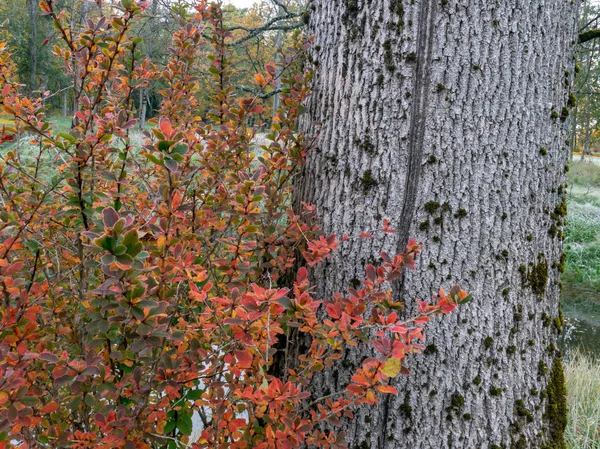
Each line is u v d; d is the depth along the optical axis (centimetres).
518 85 176
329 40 192
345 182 186
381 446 179
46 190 171
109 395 140
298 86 187
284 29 345
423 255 176
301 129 209
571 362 450
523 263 184
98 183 197
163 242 131
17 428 127
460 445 177
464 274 176
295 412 152
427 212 175
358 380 125
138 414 137
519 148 179
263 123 214
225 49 213
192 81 216
